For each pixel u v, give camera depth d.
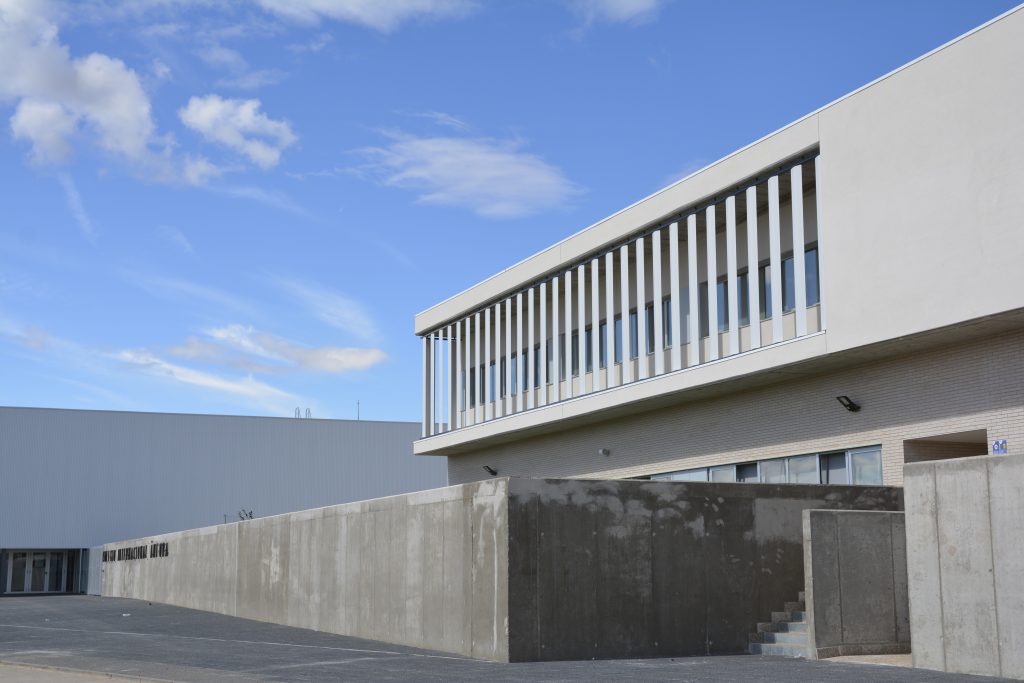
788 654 17.23
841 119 20.23
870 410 20.69
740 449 23.94
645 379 25.14
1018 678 13.47
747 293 24.09
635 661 16.67
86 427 61.06
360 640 22.09
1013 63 17.17
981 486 14.27
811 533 16.64
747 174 22.28
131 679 14.81
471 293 34.09
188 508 62.69
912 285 18.56
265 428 65.31
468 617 18.08
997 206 17.23
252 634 24.14
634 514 17.89
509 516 17.08
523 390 32.62
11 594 58.72
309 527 26.36
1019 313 16.98
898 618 16.94
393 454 68.31
